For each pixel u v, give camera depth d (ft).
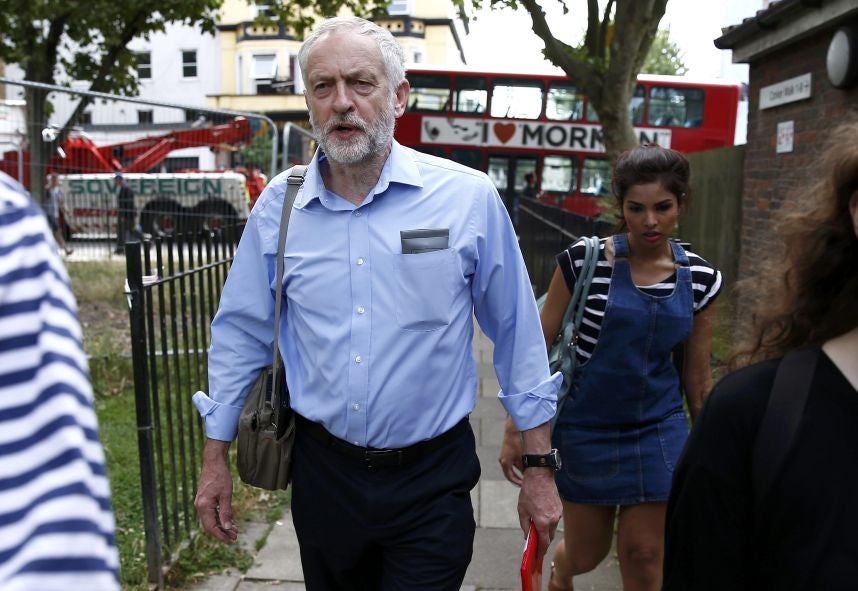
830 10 18.76
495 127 65.92
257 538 13.25
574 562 9.62
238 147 30.50
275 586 11.84
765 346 4.63
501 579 12.24
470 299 7.76
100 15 35.37
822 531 3.86
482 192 7.61
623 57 28.86
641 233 8.69
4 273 2.69
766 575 4.12
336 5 41.19
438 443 7.47
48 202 26.63
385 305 7.32
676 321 8.75
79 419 2.66
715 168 29.22
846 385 4.00
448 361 7.45
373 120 7.23
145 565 11.75
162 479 11.59
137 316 10.80
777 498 3.98
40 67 37.04
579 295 8.86
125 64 40.52
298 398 7.61
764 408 4.14
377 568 8.17
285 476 7.82
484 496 15.20
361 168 7.41
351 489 7.45
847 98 19.02
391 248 7.34
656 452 8.90
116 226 27.73
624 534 9.13
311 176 7.52
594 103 29.73
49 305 2.75
